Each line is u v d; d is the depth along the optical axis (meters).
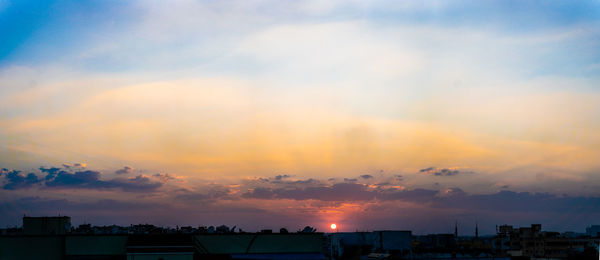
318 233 67.56
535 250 134.88
